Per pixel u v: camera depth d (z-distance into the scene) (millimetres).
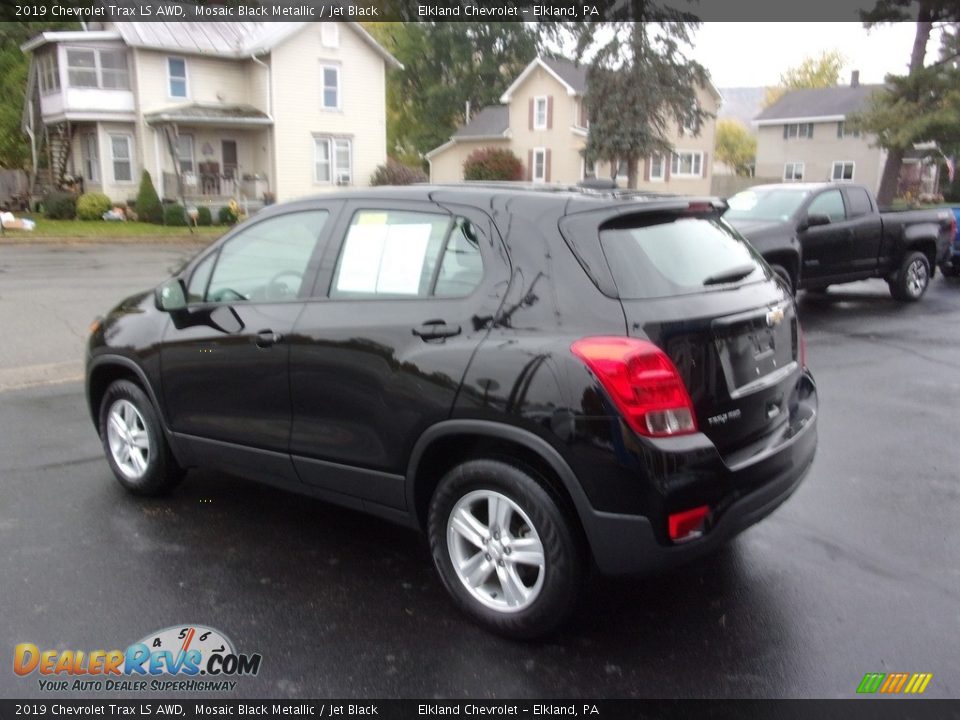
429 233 3705
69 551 4230
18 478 5238
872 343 9641
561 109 42188
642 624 3578
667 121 36844
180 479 4977
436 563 3635
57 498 4934
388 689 3135
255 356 4117
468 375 3332
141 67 31047
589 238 3314
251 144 34219
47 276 15508
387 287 3773
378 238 3871
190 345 4422
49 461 5551
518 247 3416
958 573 4039
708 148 45438
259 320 4141
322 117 34188
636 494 3062
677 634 3500
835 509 4824
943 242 13125
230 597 3795
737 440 3436
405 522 3779
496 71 60344
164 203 30625
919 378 7988
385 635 3494
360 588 3895
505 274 3414
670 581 3955
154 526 4559
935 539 4422
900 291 12570
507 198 3557
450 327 3457
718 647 3404
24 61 37938
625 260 3312
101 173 31578
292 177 33781
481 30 59844
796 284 10609
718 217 4094
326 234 4066
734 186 47969
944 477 5348
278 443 4121
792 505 4887
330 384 3828
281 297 4156
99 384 5121
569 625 3570
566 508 3252
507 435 3240
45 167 36469
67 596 3781
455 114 60969
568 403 3102
